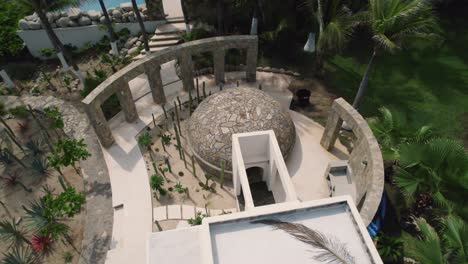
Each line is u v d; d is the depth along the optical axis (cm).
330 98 2266
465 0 2989
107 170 1881
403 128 1647
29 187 1833
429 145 1361
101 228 1623
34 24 2562
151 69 1995
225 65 2481
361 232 989
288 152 1862
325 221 1035
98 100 1747
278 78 2425
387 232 1586
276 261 946
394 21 1498
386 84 2339
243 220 1027
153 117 2011
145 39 2425
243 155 1574
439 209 1353
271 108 1838
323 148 1964
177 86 2378
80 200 1551
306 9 2178
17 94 2383
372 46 2634
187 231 1088
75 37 2716
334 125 1780
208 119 1800
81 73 2397
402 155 1423
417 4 1445
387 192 1738
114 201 1708
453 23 2806
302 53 2577
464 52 2553
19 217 1703
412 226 1588
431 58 2509
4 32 2672
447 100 2217
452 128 2050
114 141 1995
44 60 2706
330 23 1822
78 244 1591
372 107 2177
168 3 2934
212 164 1766
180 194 1747
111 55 2630
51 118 2189
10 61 2716
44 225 1537
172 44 2622
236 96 1867
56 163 1697
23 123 2178
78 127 2123
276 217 1041
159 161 1908
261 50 2619
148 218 1644
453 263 1109
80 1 2075
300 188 1775
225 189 1778
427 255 1139
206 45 2086
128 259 1495
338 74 2433
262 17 2611
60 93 2373
